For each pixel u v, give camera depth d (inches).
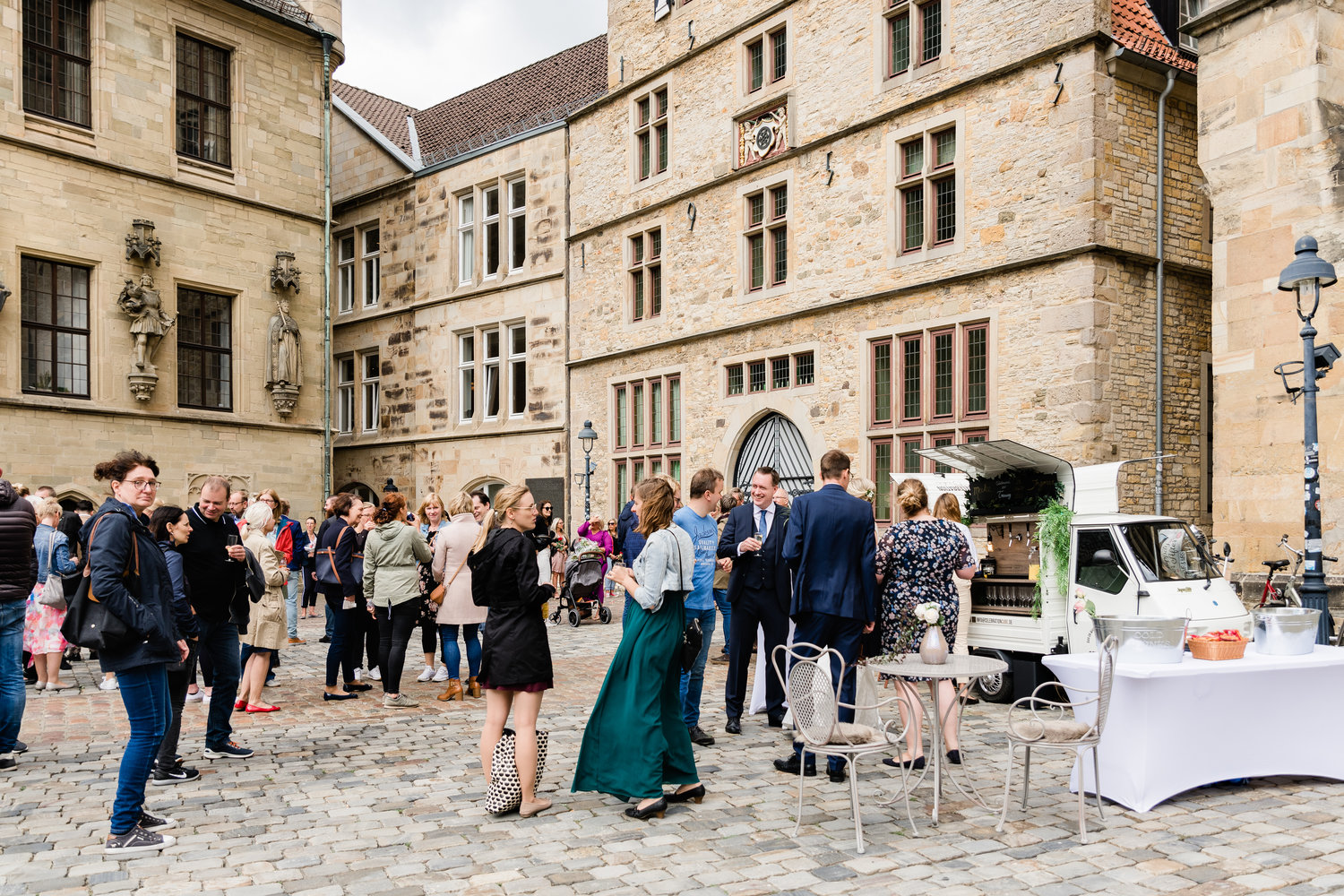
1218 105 419.8
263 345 794.2
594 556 590.6
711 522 291.6
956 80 533.6
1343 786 236.8
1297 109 393.4
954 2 535.8
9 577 260.4
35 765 263.3
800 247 626.8
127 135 709.3
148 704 195.3
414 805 224.2
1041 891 169.5
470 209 941.2
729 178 677.9
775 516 304.8
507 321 889.5
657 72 740.7
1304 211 391.2
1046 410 486.3
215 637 266.2
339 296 1073.5
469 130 1011.3
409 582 343.9
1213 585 310.3
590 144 813.2
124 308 701.9
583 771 220.5
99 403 690.2
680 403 725.9
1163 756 217.0
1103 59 478.6
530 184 869.8
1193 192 516.1
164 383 727.7
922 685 341.1
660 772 213.3
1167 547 313.4
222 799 228.7
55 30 679.1
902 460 560.7
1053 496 342.0
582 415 818.2
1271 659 229.0
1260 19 404.8
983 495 363.6
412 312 979.9
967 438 526.0
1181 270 505.4
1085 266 471.8
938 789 208.2
